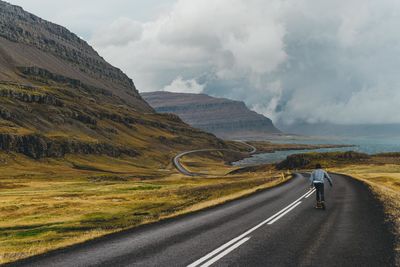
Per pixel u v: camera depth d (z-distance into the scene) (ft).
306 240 44.75
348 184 145.89
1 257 41.75
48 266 36.04
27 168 643.86
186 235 50.19
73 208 134.62
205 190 172.76
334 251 38.96
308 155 566.77
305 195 106.83
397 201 81.76
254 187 158.51
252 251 39.75
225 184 202.80
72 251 42.52
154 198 157.58
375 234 47.09
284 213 69.77
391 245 40.81
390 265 33.40
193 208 83.56
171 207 114.83
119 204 140.15
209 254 38.86
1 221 114.32
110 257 38.88
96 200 163.12
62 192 234.17
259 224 57.88
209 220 63.87
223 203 92.94
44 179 477.77
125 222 74.38
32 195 210.18
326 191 117.70
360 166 437.58
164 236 50.01
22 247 54.34
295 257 36.86
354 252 38.34
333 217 62.75
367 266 33.35
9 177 498.28
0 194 229.04
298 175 246.68
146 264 35.53
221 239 46.70
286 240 45.06
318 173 75.41
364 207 74.79
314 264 34.30
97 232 55.52
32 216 117.19
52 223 97.96
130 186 265.95
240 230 52.95
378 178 199.72
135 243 45.88
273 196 107.76
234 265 34.42
